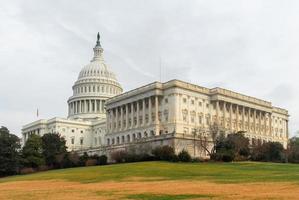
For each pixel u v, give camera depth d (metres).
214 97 152.12
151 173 79.31
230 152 112.94
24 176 101.88
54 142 136.75
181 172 80.19
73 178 77.44
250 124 166.12
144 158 116.50
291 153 128.00
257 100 170.25
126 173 80.94
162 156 112.25
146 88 150.25
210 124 136.00
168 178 69.31
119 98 164.75
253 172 78.00
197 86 149.75
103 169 94.44
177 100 141.38
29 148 130.62
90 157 131.12
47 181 74.44
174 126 138.25
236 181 59.88
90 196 44.72
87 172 89.94
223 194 42.59
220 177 68.56
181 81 144.75
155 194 44.56
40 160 129.38
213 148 120.56
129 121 159.50
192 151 124.88
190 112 144.62
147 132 146.88
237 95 160.38
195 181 62.06
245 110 165.38
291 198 37.38
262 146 125.75
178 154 111.94
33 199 43.16
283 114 190.75
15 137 127.44
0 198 45.00
